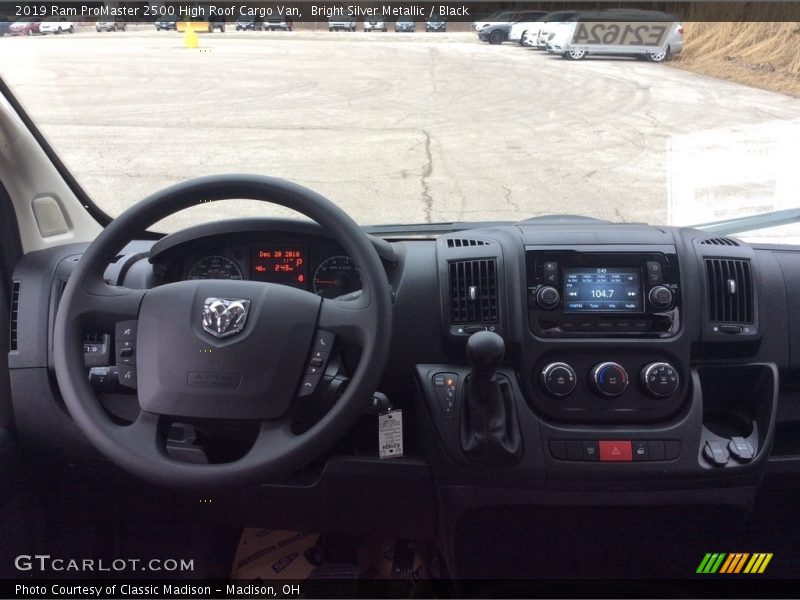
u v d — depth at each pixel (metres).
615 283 1.76
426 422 1.80
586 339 1.74
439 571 2.19
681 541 1.90
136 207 1.49
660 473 1.70
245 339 1.40
